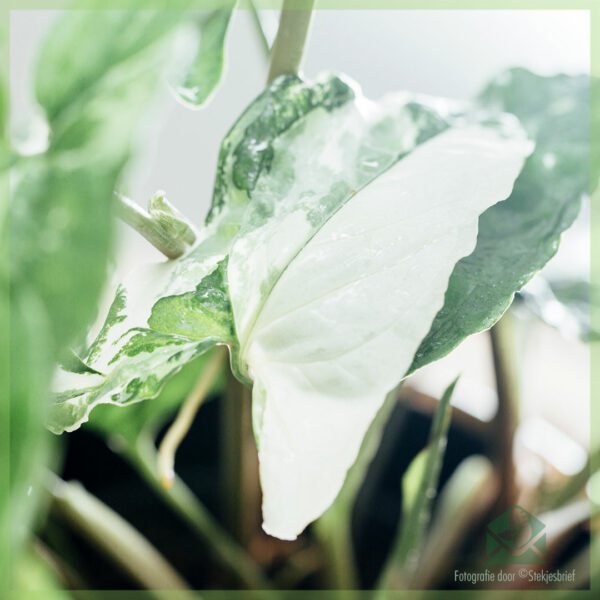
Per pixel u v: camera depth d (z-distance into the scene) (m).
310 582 0.51
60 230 0.20
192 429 0.56
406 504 0.36
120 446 0.41
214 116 0.56
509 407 0.49
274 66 0.30
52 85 0.21
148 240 0.28
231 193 0.28
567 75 0.38
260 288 0.27
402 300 0.26
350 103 0.29
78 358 0.26
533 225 0.31
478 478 0.51
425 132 0.30
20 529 0.20
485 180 0.27
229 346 0.27
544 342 0.69
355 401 0.26
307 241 0.27
